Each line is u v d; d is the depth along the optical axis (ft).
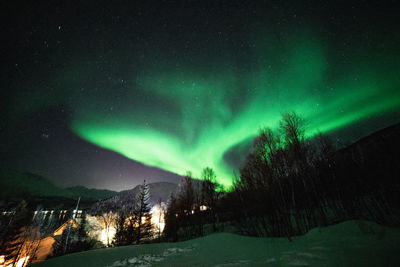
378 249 27.04
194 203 128.47
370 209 66.44
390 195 65.41
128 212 142.92
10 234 146.61
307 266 23.88
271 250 36.91
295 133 66.64
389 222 56.49
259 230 78.69
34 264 36.99
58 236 147.64
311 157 79.82
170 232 125.49
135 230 125.90
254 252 36.91
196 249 45.11
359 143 103.55
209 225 117.08
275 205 69.31
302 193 72.59
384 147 79.61
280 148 67.26
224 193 128.98
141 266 33.47
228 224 106.32
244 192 93.97
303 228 67.36
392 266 20.47
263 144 68.18
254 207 86.69
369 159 81.30
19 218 162.40
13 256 137.49
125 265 34.35
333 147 95.04
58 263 36.65
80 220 151.23
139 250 45.52
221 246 46.32
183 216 128.77
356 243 31.99
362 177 78.43
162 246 49.67
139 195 143.02
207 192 125.80
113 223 145.79
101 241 139.95
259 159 69.97
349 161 86.28
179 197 136.77
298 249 34.45
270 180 68.54
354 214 66.54
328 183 82.07
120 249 46.44
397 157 72.38
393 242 29.07
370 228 37.50
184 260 35.53
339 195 76.13
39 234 157.28
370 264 21.84
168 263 34.12
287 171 66.18
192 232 116.57
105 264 35.50
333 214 70.13
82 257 39.83
